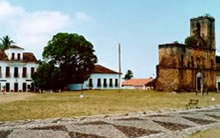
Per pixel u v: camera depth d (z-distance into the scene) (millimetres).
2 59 66125
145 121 17141
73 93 50531
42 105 26188
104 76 76000
